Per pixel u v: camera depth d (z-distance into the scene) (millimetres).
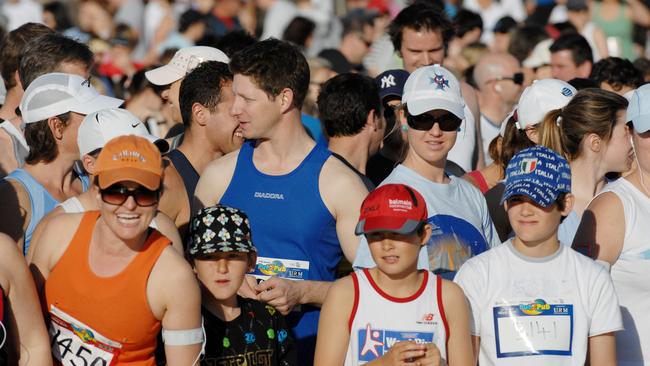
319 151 20422
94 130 18844
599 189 21891
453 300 17359
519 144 22953
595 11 54250
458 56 41469
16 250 16578
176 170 20609
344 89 23047
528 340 17734
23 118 20312
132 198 16203
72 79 20547
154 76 25984
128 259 16719
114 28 49625
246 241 18500
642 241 19328
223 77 22453
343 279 17578
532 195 17516
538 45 39031
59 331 17016
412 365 16594
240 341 18641
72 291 16703
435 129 20109
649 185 19547
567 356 17750
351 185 20109
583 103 20828
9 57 24797
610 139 20750
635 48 53625
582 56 36188
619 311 18031
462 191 20719
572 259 18078
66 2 53031
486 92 34031
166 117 32656
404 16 29688
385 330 17203
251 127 20031
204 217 18562
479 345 18109
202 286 18516
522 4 63188
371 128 23250
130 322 16719
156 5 55281
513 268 18016
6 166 23141
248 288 19312
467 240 19984
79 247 16797
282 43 20203
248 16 58250
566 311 17812
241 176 20547
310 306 20656
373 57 46875
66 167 20547
